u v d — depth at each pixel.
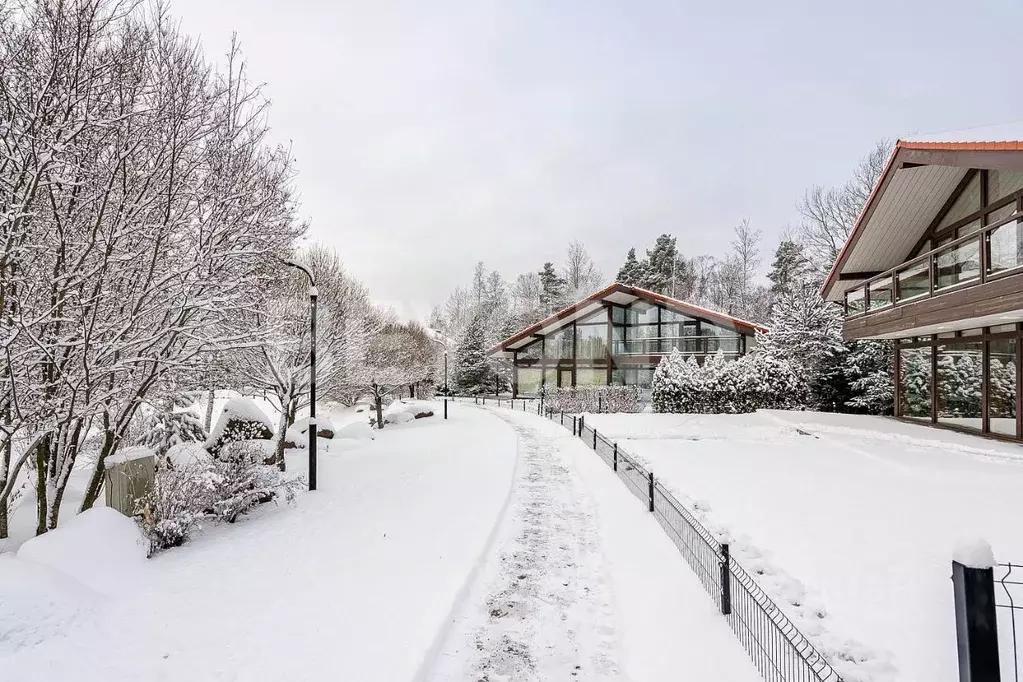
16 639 4.38
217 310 7.45
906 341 18.50
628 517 8.28
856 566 5.74
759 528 7.12
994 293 10.27
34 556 5.49
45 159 5.60
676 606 5.19
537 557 6.72
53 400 6.24
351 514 8.51
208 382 12.27
